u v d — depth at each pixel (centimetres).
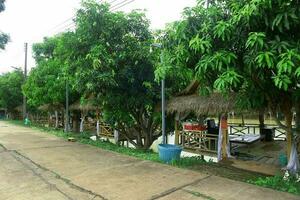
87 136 1583
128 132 1338
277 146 1162
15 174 723
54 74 1858
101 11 1070
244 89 628
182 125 1152
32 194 573
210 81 593
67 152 1026
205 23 551
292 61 441
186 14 581
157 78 637
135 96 1134
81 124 1844
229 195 538
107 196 551
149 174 696
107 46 1076
